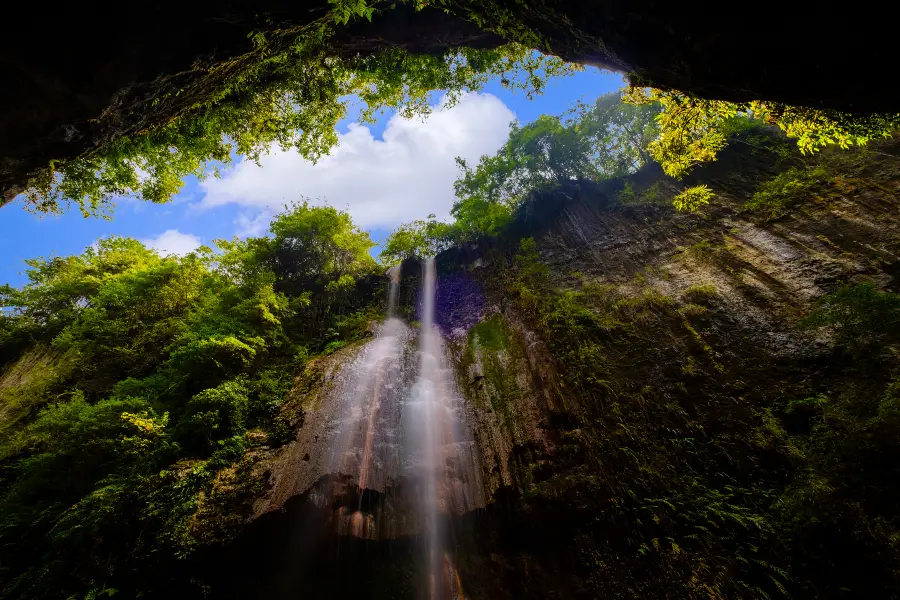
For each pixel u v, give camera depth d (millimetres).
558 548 9719
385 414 13375
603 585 8812
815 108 6637
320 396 14312
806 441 8898
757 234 14062
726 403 10516
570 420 11633
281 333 17922
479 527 10430
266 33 7078
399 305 20750
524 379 13438
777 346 10891
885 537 6852
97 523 10383
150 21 5844
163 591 9555
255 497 10875
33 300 23547
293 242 22078
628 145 21406
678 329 12773
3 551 11148
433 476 11227
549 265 17984
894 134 13555
